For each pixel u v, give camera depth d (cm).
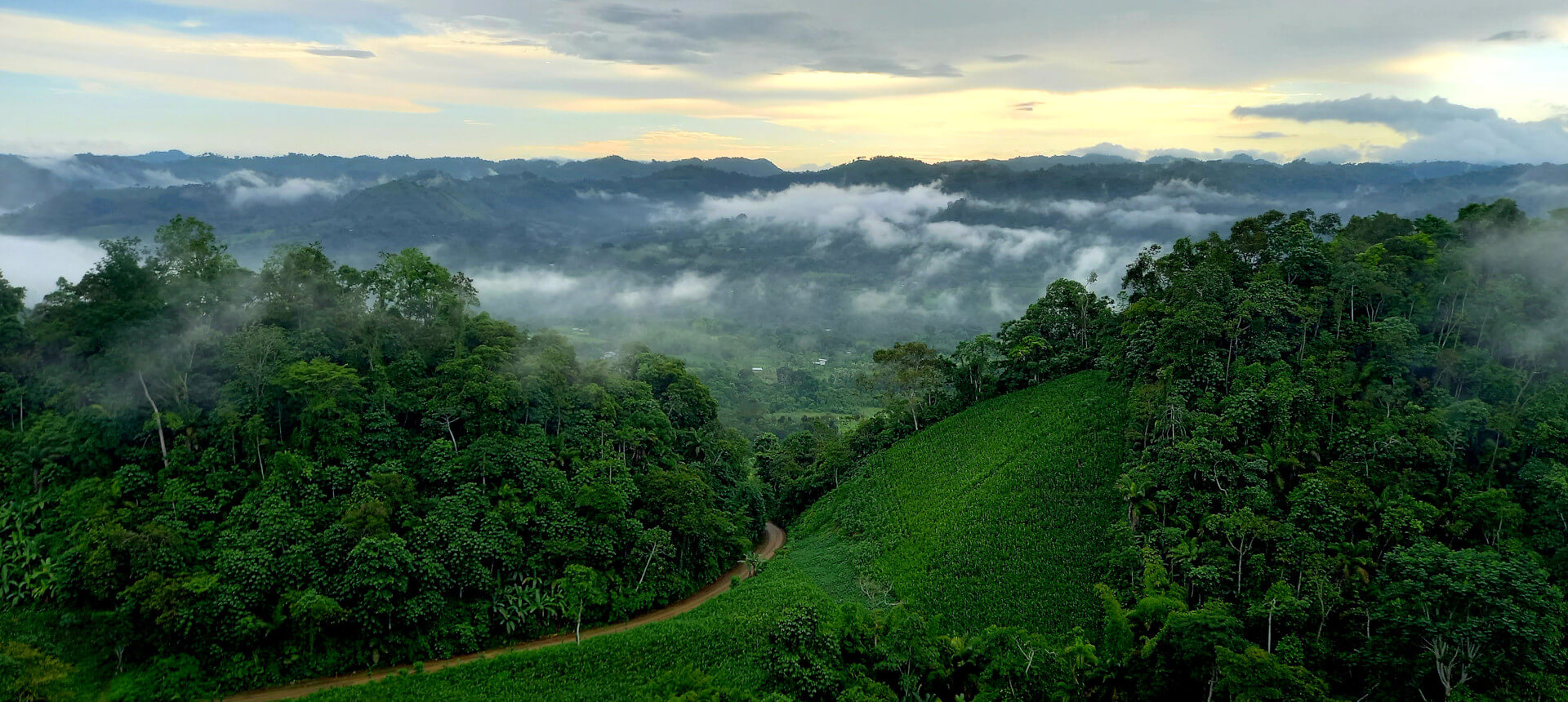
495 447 8231
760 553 10675
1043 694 6075
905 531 9044
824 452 12312
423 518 7625
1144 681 5828
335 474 7675
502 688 6688
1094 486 8338
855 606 7069
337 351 8775
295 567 6888
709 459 10762
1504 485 7019
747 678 6750
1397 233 10394
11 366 8494
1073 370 11612
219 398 8062
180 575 6719
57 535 7225
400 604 7019
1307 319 8569
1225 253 10050
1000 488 8794
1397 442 7094
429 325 9656
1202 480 7231
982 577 7719
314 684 6694
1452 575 5431
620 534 8300
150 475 7538
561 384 9475
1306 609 6056
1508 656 5241
